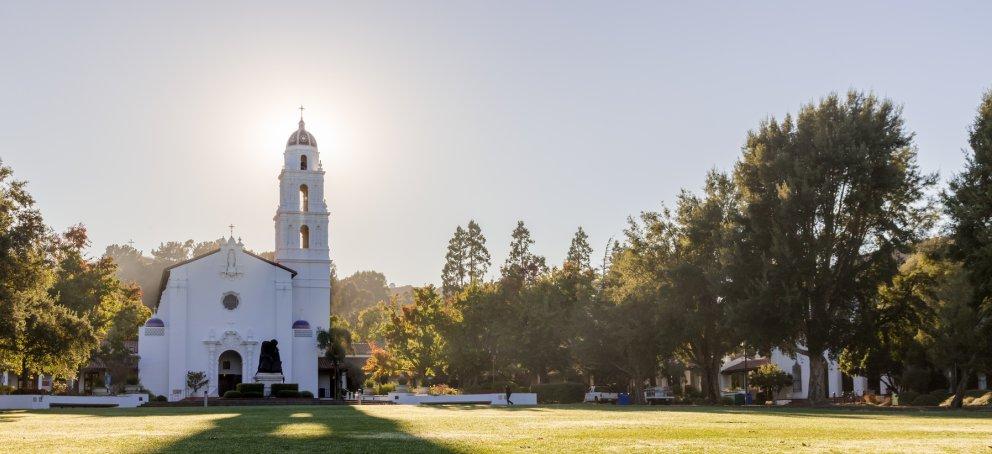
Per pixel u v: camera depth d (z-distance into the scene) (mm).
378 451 17750
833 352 59125
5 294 51656
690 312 66375
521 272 128000
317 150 108938
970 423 28844
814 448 18016
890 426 26484
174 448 18797
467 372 95125
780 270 56500
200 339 97938
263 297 100688
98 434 24109
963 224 47062
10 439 21891
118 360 93500
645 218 74000
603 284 91125
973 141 48219
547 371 98438
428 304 99062
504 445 18969
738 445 18750
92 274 84375
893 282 60281
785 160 58000
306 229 107250
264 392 87875
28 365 64812
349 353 116375
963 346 53594
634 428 25047
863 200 56125
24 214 57031
